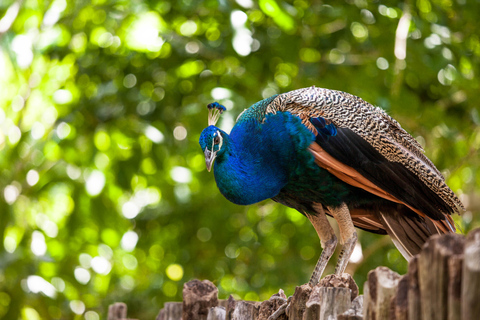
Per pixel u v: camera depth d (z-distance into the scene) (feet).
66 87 40.63
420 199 22.76
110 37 39.83
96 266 43.39
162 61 39.32
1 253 38.01
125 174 39.52
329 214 25.71
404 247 23.90
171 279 44.86
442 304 9.65
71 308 41.88
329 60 39.42
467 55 37.96
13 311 37.63
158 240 45.47
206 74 39.42
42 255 39.45
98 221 40.37
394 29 36.78
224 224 44.11
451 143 40.83
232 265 45.03
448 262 9.59
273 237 45.14
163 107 39.63
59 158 40.55
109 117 38.93
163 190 42.29
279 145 22.67
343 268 22.72
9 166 40.04
